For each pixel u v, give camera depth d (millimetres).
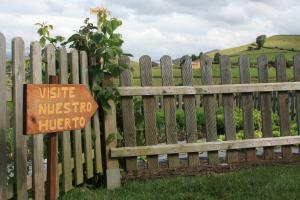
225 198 6258
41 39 7484
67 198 6250
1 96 4852
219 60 8266
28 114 4668
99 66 7305
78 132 6785
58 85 5078
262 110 8508
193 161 8000
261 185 6809
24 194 5270
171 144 7855
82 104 5445
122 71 7559
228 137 8281
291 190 6559
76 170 6703
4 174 4906
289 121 8633
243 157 9164
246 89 8250
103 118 7445
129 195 6531
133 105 7781
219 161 9000
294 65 8656
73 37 7398
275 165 8516
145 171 8438
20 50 5145
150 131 7848
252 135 8398
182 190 6734
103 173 7512
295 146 10758
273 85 8398
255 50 108750
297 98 8695
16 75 5074
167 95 7906
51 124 4980
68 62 6723
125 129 7742
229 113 8297
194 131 8070
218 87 8094
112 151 7395
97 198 6344
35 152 5516
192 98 8070
